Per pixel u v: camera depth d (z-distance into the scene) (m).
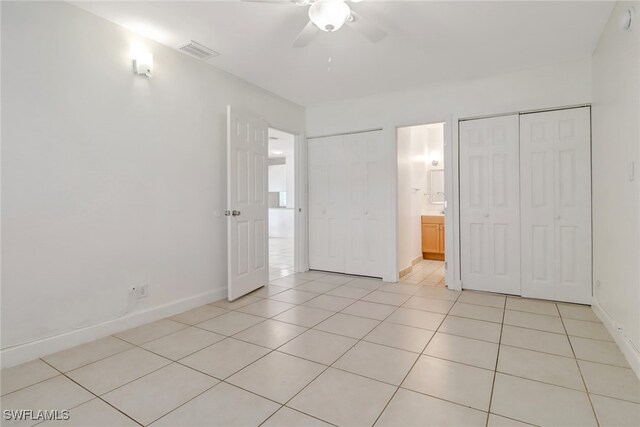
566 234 3.27
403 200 4.66
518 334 2.51
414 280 4.30
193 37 2.78
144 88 2.76
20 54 2.07
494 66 3.36
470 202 3.72
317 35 2.74
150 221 2.82
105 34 2.49
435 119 3.87
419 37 2.77
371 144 4.37
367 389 1.78
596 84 2.92
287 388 1.80
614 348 2.24
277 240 9.16
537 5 2.33
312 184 4.88
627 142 2.11
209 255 3.36
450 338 2.45
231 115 3.35
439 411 1.59
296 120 4.67
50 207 2.21
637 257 1.92
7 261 2.03
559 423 1.49
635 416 1.53
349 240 4.59
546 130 3.34
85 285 2.39
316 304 3.30
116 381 1.87
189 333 2.57
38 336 2.16
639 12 1.88
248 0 1.98
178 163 3.05
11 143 2.04
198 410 1.61
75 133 2.33
